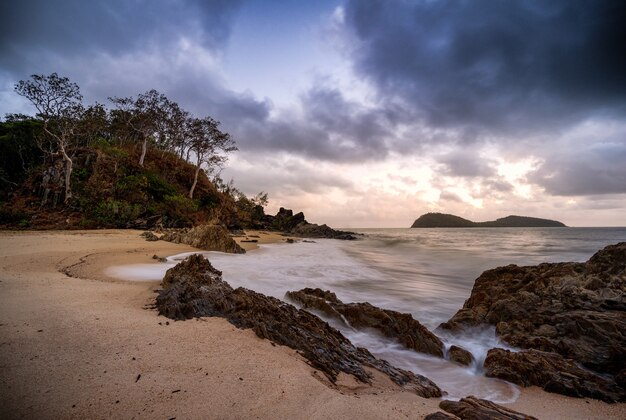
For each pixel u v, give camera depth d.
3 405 3.10
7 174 36.91
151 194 42.00
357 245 47.84
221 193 65.44
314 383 4.04
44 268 10.64
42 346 4.45
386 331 8.11
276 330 5.82
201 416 3.13
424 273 20.53
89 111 45.50
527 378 5.77
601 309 8.07
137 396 3.38
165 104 55.16
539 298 9.23
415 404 4.07
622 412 4.69
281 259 23.56
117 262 13.21
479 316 9.22
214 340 5.07
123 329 5.24
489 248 39.72
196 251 21.59
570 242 48.19
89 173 39.09
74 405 3.16
